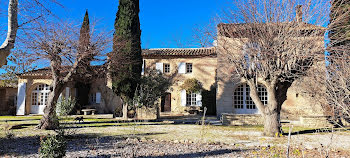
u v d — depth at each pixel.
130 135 9.97
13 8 5.91
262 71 10.38
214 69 23.27
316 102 14.32
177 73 23.70
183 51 24.34
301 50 9.13
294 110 17.09
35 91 23.06
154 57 23.97
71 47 12.37
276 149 7.00
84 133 10.72
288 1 9.42
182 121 16.41
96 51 13.23
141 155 6.53
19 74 22.30
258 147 7.66
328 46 8.89
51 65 12.34
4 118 18.77
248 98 18.16
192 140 8.79
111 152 6.86
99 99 24.88
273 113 10.40
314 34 9.10
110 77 18.23
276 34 9.54
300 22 9.34
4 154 6.55
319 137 10.04
